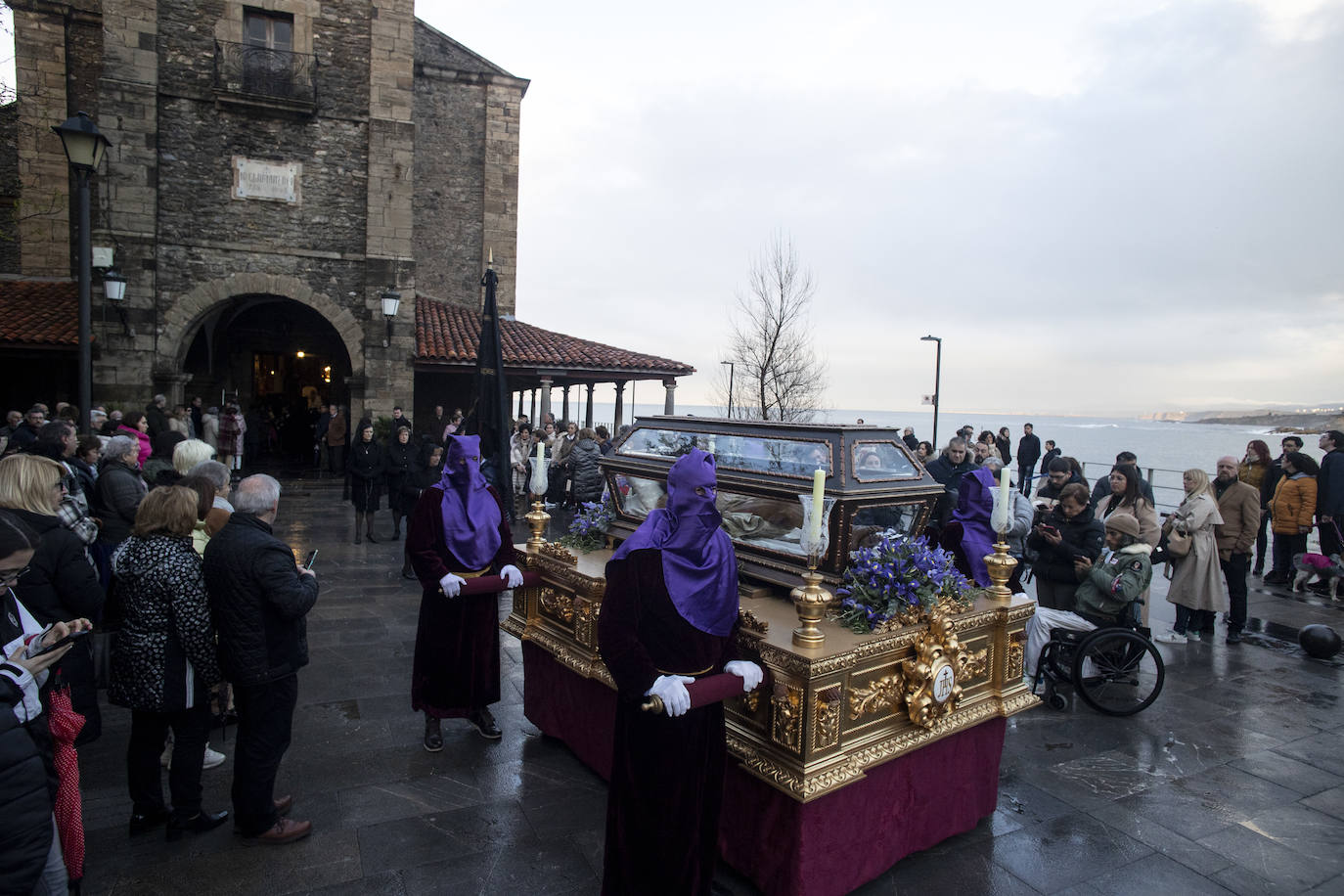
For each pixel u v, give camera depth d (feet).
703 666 8.60
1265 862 11.02
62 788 8.46
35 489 10.41
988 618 11.24
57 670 8.67
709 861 8.94
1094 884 10.34
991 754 11.82
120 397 46.55
